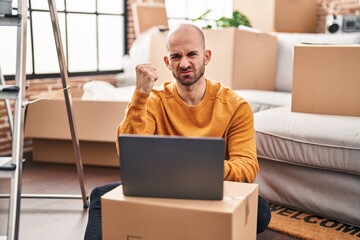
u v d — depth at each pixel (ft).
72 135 7.45
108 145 10.07
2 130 11.26
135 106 4.96
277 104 9.82
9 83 11.32
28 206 7.79
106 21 14.52
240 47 10.94
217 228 3.81
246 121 5.50
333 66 7.53
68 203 7.97
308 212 7.35
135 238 4.10
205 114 5.52
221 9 18.95
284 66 12.28
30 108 10.12
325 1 18.65
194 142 3.84
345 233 6.60
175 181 4.00
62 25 12.98
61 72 7.07
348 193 6.79
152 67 4.91
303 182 7.29
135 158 3.97
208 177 3.94
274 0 13.74
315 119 7.36
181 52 5.12
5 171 5.05
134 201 4.04
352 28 16.48
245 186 4.46
